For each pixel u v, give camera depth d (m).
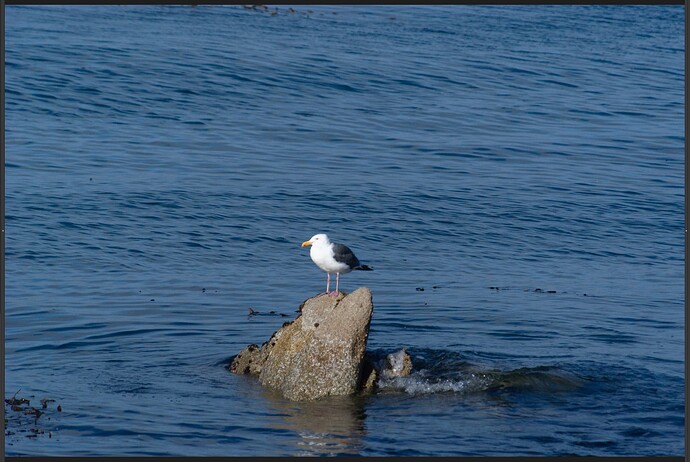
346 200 27.78
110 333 17.42
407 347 16.47
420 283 21.31
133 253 22.83
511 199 28.94
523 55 51.97
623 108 43.19
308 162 31.64
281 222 25.70
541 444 12.59
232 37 49.62
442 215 27.03
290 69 44.03
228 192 27.83
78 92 37.38
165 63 42.66
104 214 25.28
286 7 60.09
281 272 22.00
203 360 16.14
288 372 14.66
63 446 12.26
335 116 38.03
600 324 18.47
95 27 49.00
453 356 15.89
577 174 32.38
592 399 14.28
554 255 24.34
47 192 26.64
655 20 66.44
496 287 21.16
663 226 27.42
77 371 15.38
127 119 35.25
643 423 13.38
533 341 17.22
